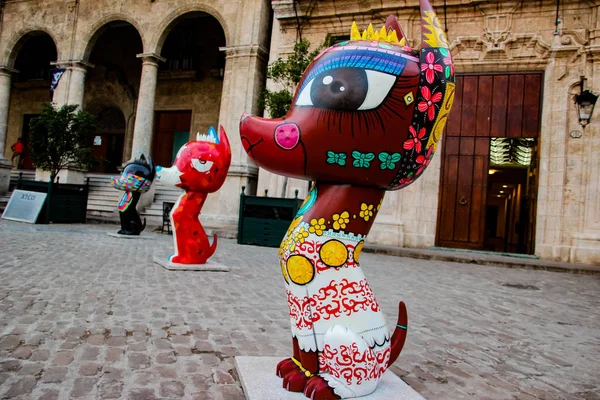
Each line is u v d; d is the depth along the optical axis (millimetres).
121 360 2758
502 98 12023
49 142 13742
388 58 2041
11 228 10688
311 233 2129
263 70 15938
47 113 14055
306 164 2092
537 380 2982
